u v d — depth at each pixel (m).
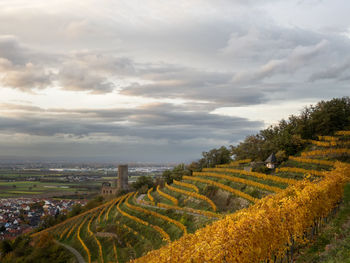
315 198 33.16
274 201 33.03
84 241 106.25
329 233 33.25
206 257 21.17
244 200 74.44
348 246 26.50
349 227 33.56
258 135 135.38
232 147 148.88
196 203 88.44
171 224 78.12
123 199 154.00
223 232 23.75
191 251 23.47
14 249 123.06
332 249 27.45
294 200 30.88
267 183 78.69
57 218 176.50
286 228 27.08
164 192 119.31
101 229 107.00
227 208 76.56
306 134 106.88
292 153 100.62
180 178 146.12
